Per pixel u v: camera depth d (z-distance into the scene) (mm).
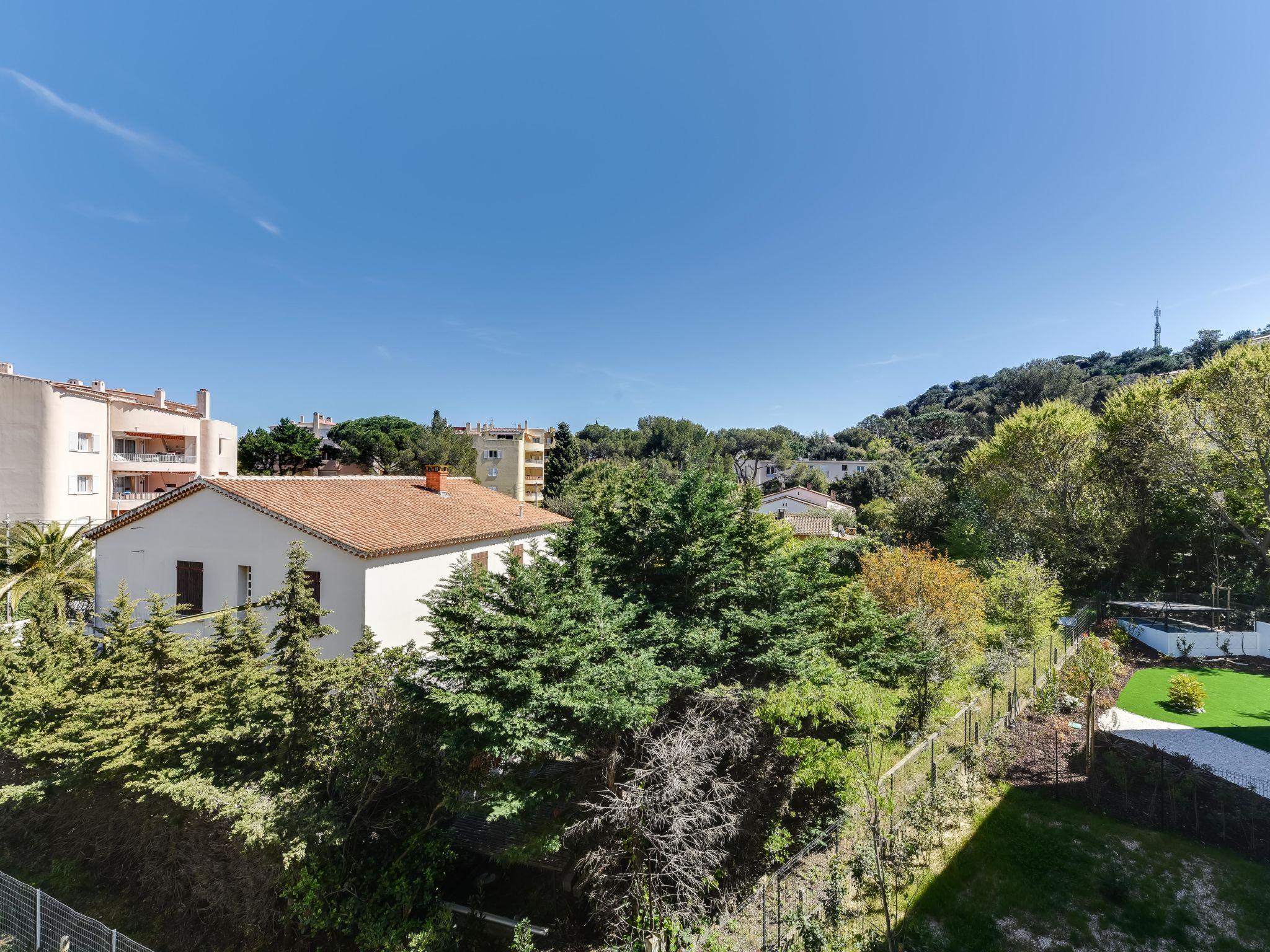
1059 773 11680
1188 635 20906
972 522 30047
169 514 16781
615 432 82000
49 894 9023
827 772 8977
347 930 7828
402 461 53812
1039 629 18266
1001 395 81500
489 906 9055
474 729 8031
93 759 8609
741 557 12797
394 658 9914
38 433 31953
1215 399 22922
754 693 9742
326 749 8586
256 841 7430
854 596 13203
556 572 9812
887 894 8344
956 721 13688
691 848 7758
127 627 10797
